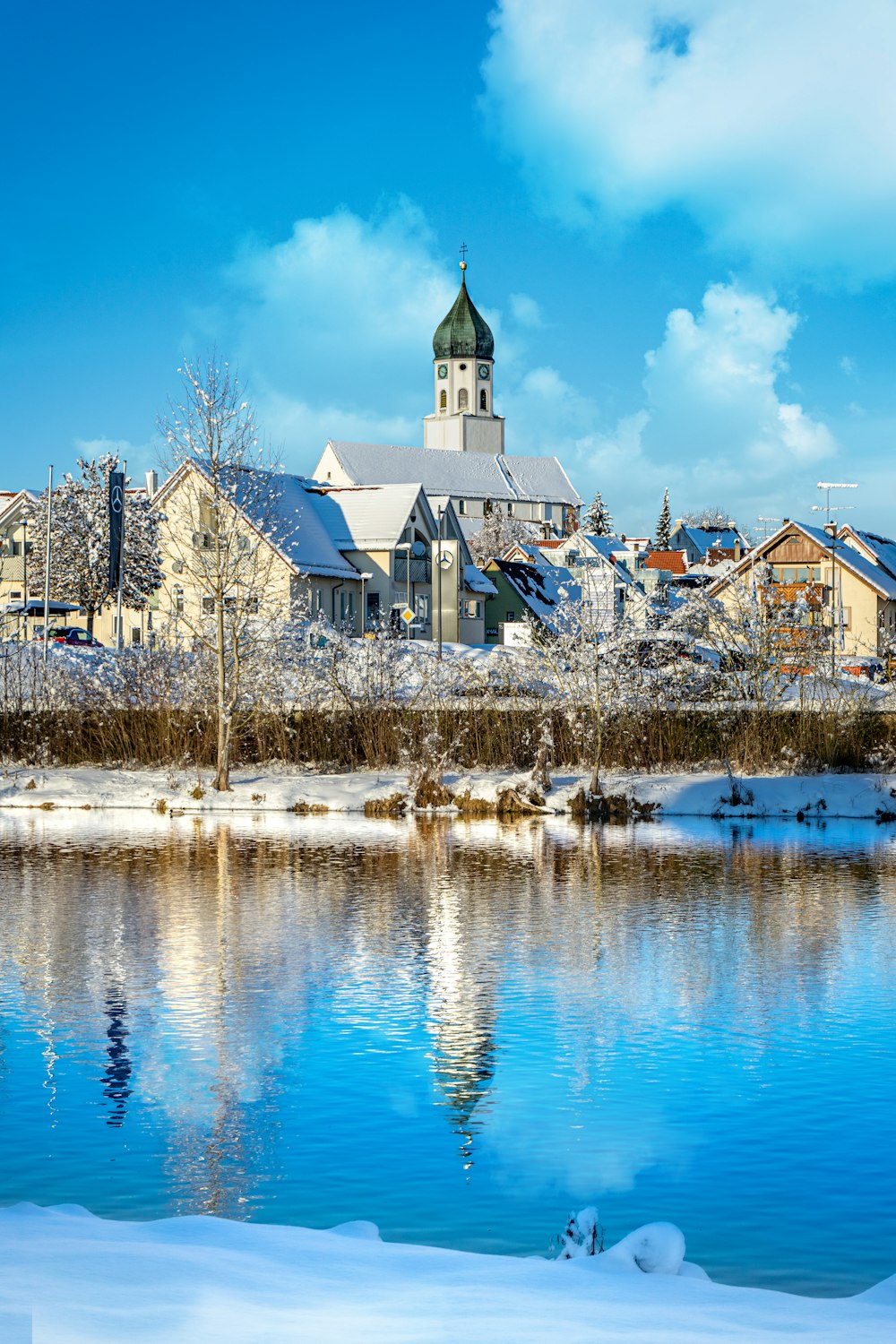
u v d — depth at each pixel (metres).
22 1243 8.10
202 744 49.38
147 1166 12.19
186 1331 6.59
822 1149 12.68
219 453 47.78
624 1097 14.22
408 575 95.06
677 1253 8.51
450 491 193.25
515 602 108.19
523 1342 6.61
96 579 91.81
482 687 48.41
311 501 100.06
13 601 82.81
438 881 28.69
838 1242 10.60
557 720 47.03
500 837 36.28
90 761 50.47
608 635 46.56
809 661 49.56
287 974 19.81
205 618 49.84
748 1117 13.55
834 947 21.73
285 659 49.78
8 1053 15.81
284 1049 15.97
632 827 38.66
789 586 86.81
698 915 24.69
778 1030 16.78
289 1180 11.87
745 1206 11.31
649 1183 11.82
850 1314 7.34
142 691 51.00
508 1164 12.25
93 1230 8.68
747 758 45.41
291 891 27.31
